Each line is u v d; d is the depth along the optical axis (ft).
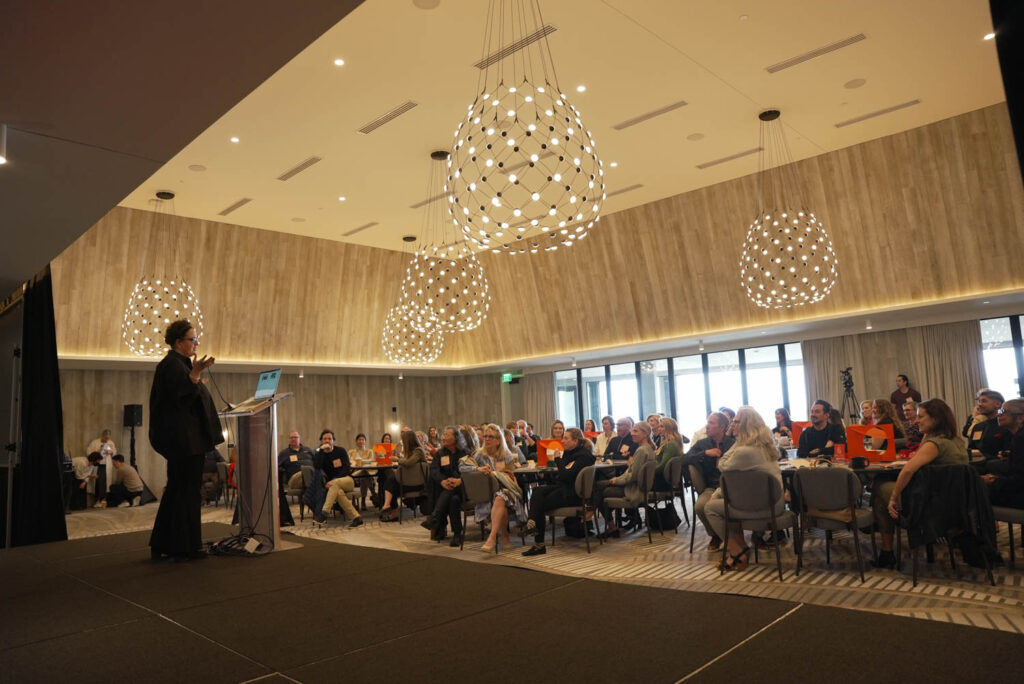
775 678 7.18
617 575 17.38
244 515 16.66
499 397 66.64
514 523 28.53
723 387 52.75
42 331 24.57
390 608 10.37
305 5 9.82
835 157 36.76
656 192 40.01
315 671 7.77
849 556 18.52
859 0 22.00
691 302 46.78
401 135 30.22
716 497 17.98
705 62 25.49
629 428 28.96
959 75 27.20
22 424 23.66
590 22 22.62
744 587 15.35
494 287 54.90
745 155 35.01
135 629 9.62
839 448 20.45
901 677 7.13
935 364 43.21
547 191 37.32
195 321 41.24
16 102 11.83
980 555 16.17
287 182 35.35
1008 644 8.04
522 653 8.16
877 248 39.09
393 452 36.63
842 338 47.01
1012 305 39.58
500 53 24.18
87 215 17.19
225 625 9.70
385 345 48.08
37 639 9.28
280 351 51.13
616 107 28.84
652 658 7.87
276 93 26.20
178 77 11.41
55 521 23.62
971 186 34.96
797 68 26.20
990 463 19.29
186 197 37.17
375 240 47.42
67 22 9.75
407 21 22.03
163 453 14.98
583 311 51.85
